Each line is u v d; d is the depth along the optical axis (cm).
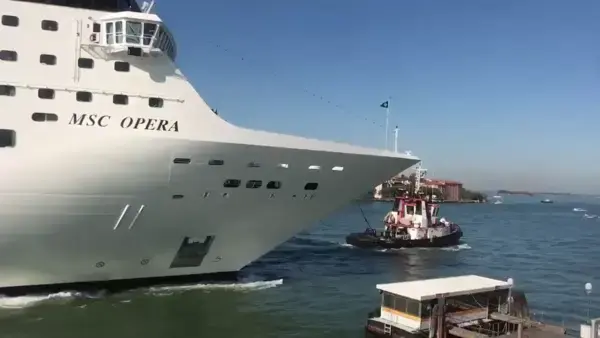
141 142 2114
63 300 2361
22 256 2181
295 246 5275
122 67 2225
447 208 19012
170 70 2298
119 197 2164
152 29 2205
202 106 2314
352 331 2220
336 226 8488
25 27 2122
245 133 2320
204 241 2531
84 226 2178
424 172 6084
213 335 2089
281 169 2411
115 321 2167
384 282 3400
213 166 2261
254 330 2180
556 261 4741
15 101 2047
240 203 2439
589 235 7731
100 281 2450
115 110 2178
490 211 17362
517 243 6362
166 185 2214
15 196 2009
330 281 3300
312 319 2372
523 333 1973
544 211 18450
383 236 5575
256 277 3189
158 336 2042
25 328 2041
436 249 5453
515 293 2333
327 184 2584
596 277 3856
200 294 2614
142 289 2569
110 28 2178
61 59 2142
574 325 2484
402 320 2044
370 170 2638
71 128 2100
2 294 2297
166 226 2347
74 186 2077
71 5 2202
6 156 1994
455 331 1931
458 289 2095
